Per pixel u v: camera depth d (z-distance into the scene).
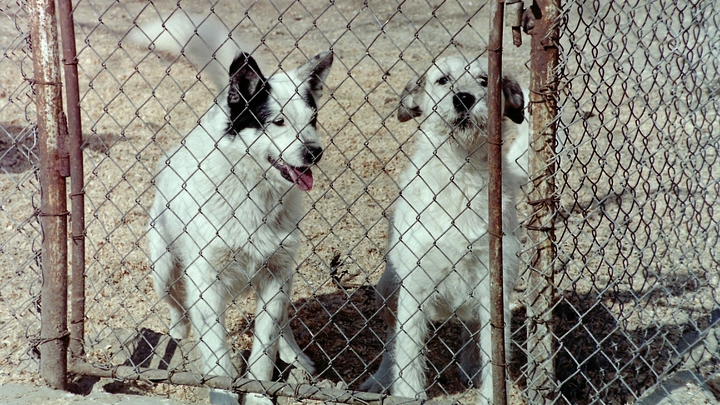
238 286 3.91
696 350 3.79
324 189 6.71
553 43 2.66
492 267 2.75
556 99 2.77
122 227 6.02
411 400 3.04
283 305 3.93
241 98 3.81
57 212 3.25
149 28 3.95
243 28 12.66
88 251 5.58
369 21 13.00
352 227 6.00
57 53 3.14
